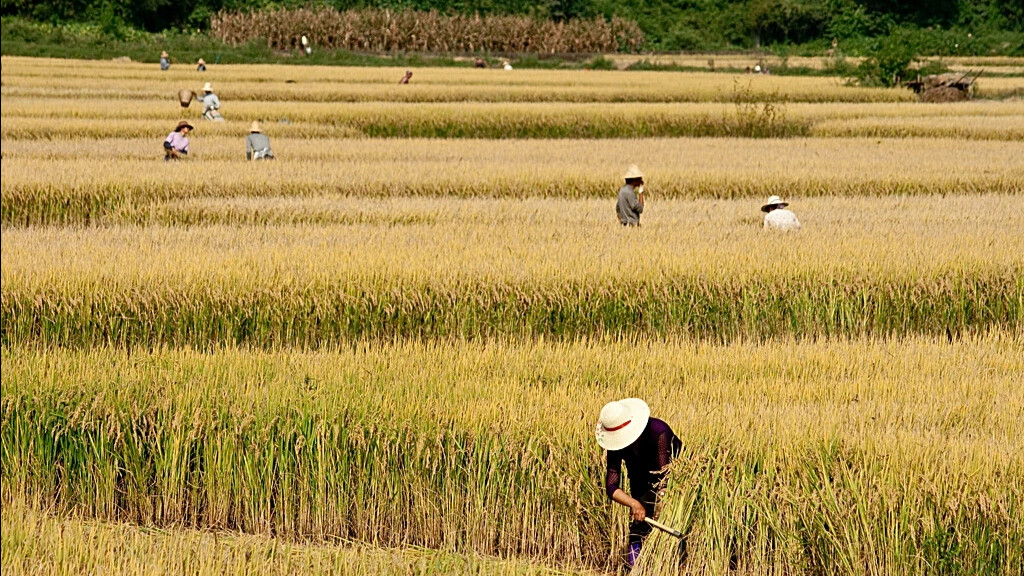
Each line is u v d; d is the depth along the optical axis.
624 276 51.72
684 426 29.30
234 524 33.34
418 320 51.31
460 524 31.34
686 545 28.31
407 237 62.94
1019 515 26.03
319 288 51.19
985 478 26.41
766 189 89.12
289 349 46.72
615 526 29.98
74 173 85.62
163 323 50.62
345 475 32.28
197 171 89.56
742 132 141.50
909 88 190.25
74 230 68.88
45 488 34.50
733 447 28.28
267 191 85.19
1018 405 31.69
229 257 55.16
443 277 51.59
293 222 73.81
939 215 71.12
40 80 188.62
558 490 29.89
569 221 70.94
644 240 60.31
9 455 34.41
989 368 37.59
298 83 197.25
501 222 70.81
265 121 138.75
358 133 134.12
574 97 182.50
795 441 28.16
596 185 89.56
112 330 50.44
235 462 33.12
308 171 91.44
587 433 30.27
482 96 179.75
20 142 112.25
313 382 34.66
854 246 57.03
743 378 35.47
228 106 146.75
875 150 112.31
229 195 84.31
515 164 98.38
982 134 129.00
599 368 37.25
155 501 33.94
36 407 34.41
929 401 31.95
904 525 26.58
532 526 30.64
